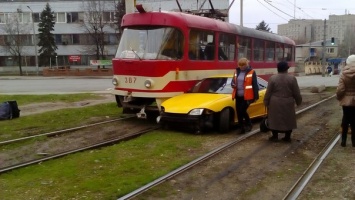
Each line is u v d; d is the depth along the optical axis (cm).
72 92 2281
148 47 1127
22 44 6234
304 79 4347
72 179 617
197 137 935
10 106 1212
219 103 980
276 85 865
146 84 1098
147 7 1170
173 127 1052
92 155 768
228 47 1416
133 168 675
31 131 1016
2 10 6494
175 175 636
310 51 7206
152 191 564
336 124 1091
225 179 621
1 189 577
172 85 1116
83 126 1079
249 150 804
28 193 557
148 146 838
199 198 541
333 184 588
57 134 984
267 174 645
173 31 1127
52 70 5262
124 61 1138
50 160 747
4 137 941
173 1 5406
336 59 8194
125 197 534
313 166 679
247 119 993
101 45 6056
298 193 551
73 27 6481
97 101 1722
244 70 965
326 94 2092
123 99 1198
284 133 938
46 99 1772
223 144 859
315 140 892
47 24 6128
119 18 5562
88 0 6016
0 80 4084
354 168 663
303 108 1442
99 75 5184
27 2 6500
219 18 1547
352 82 777
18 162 744
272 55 1897
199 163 706
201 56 1241
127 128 1074
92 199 530
